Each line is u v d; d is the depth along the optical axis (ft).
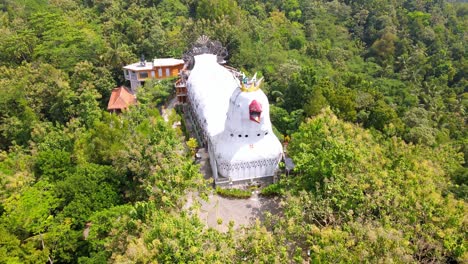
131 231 103.60
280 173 148.66
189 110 215.92
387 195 106.52
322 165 117.39
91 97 204.03
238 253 92.22
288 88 211.61
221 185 146.92
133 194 133.49
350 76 234.17
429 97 292.61
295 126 187.42
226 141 147.43
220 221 100.37
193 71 209.97
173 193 112.06
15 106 204.54
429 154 155.02
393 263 85.76
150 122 169.17
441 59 346.33
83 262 105.81
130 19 281.95
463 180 149.18
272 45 291.99
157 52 265.13
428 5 443.32
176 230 91.25
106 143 153.38
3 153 168.96
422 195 110.32
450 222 102.22
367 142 142.41
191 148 167.32
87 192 129.59
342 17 402.93
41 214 117.29
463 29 409.28
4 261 102.99
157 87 224.53
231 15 293.64
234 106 141.79
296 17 376.68
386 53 353.92
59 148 169.37
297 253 96.07
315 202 109.40
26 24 295.28
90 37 254.27
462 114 284.20
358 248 90.89
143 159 134.92
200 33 262.67
